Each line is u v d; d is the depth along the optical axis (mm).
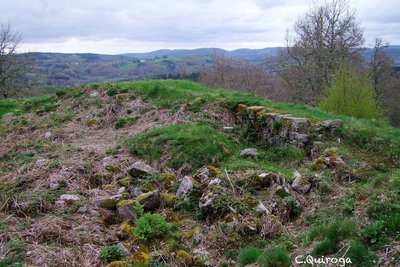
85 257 4762
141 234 5059
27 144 9461
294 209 5703
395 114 32594
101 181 7172
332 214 5406
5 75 28828
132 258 4602
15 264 4477
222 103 10617
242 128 9578
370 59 30250
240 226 5172
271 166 7508
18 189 6707
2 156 8859
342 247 4316
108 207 6145
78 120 11898
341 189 6230
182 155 7902
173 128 9195
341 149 7797
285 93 34531
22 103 15086
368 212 5031
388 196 5273
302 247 4660
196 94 11734
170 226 5289
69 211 5949
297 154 8016
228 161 7645
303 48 27125
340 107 15578
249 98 11352
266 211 5488
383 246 4211
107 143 9453
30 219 5648
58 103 13758
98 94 13523
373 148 8000
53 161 7770
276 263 4266
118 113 11906
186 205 6102
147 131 9727
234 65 40562
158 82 14359
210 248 4930
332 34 26141
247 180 6383
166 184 6938
